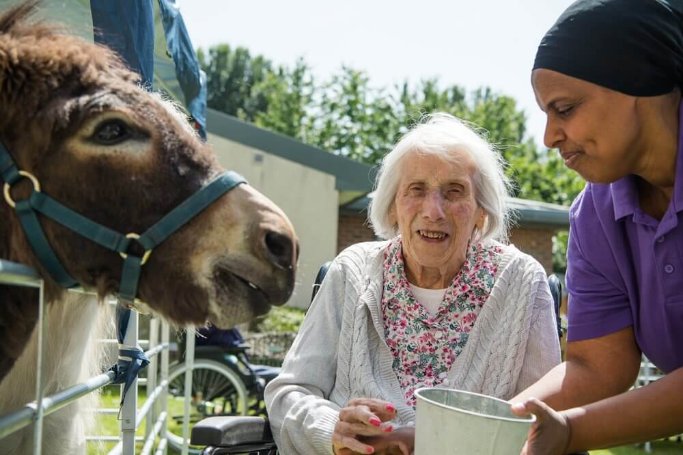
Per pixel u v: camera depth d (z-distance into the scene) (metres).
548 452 1.87
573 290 2.44
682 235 2.10
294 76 36.59
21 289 2.02
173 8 4.36
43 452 2.40
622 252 2.28
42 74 2.02
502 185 2.79
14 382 2.20
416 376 2.64
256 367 7.47
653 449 7.18
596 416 1.96
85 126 1.99
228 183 2.06
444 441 1.64
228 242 2.02
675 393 1.99
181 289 2.02
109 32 2.99
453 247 2.65
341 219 17.66
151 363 4.77
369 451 2.20
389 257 2.80
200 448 6.06
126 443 3.43
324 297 2.84
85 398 2.70
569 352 2.45
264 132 15.75
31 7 2.29
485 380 2.61
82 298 2.34
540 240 16.78
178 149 2.05
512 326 2.64
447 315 2.70
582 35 1.91
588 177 2.06
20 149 2.00
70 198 2.00
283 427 2.55
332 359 2.75
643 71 1.90
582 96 1.93
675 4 2.04
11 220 2.03
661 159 2.04
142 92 2.09
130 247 2.01
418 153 2.67
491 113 38.69
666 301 2.17
